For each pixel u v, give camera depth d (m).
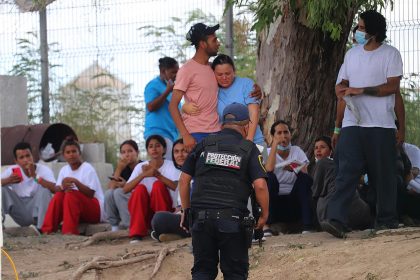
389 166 14.43
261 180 10.73
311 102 18.61
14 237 18.84
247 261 10.88
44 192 19.73
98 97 23.50
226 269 10.80
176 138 19.70
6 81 23.33
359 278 11.64
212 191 10.76
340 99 15.17
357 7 16.88
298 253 13.08
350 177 14.33
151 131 19.55
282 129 16.75
